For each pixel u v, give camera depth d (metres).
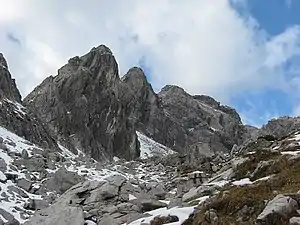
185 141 129.75
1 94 64.62
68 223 30.70
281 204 21.70
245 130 149.75
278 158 32.88
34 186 40.47
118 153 92.06
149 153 103.19
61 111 81.06
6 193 36.50
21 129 58.97
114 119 93.25
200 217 24.52
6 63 72.75
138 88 125.62
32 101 85.38
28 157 46.97
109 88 95.88
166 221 26.28
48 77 93.00
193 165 56.47
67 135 78.31
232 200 24.59
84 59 97.69
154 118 125.12
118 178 36.97
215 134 134.38
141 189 41.00
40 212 33.41
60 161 50.81
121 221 30.97
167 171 60.56
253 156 36.81
